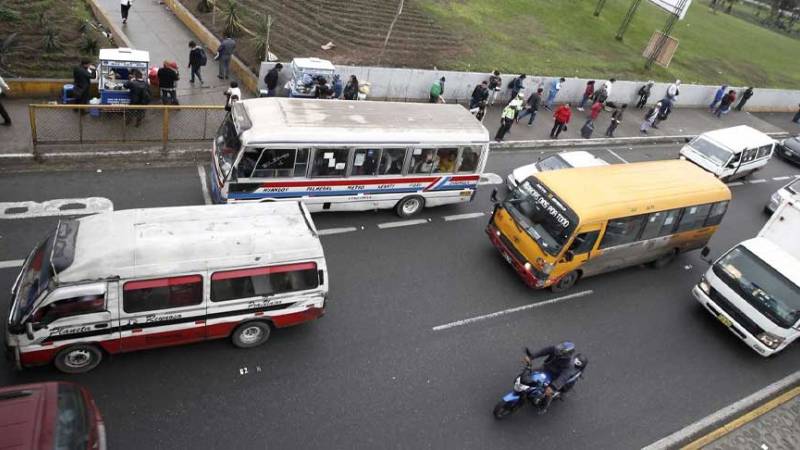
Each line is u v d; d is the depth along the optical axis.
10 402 6.26
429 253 13.04
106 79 14.39
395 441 8.46
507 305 12.04
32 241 10.50
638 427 9.84
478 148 13.71
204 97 17.08
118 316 7.96
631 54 32.44
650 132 24.97
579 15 35.97
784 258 12.66
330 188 12.43
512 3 33.66
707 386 11.23
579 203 11.71
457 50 24.55
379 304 11.05
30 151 12.79
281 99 12.62
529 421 9.44
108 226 8.34
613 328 12.27
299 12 24.05
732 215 19.12
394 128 12.66
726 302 12.48
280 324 9.34
